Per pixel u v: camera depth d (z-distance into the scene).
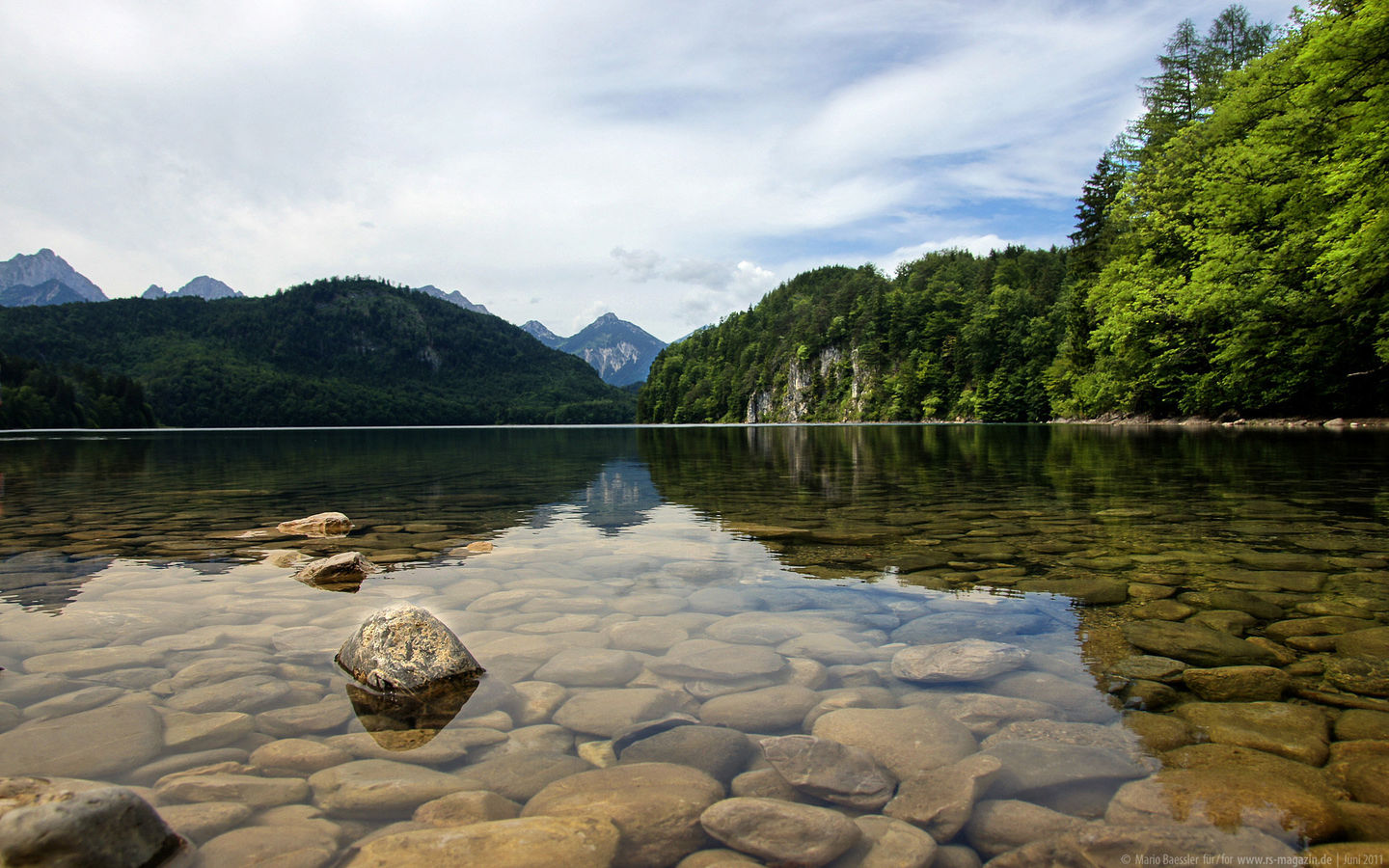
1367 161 15.41
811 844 1.57
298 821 1.69
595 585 4.04
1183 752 1.95
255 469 14.81
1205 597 3.49
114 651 2.95
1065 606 3.41
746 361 134.00
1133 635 2.95
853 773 1.91
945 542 5.11
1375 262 16.25
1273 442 16.25
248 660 2.85
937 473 11.23
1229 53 33.72
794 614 3.39
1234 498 7.14
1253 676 2.46
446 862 1.51
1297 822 1.59
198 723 2.25
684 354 158.50
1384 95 15.02
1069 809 1.69
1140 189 30.06
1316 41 16.19
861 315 105.12
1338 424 22.75
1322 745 1.95
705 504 7.63
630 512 7.15
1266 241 22.70
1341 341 21.05
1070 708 2.26
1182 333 26.52
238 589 4.06
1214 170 24.78
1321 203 20.25
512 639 3.10
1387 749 1.91
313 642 3.09
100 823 1.52
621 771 1.94
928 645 2.88
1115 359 31.02
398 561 4.79
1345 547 4.66
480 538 5.70
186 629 3.28
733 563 4.57
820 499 7.99
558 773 1.93
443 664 2.64
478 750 2.08
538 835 1.60
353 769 1.96
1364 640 2.80
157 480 11.74
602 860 1.52
